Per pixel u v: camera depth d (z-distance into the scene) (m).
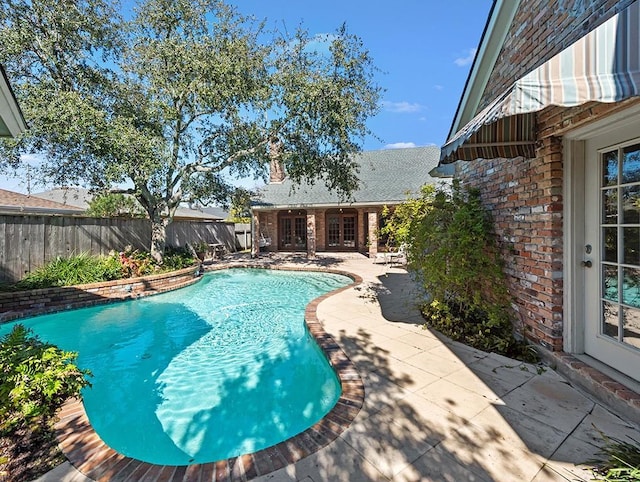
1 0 9.08
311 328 5.84
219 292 10.95
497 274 5.23
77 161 10.45
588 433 2.77
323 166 14.13
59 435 2.89
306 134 12.68
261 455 2.61
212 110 11.52
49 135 9.32
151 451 3.38
